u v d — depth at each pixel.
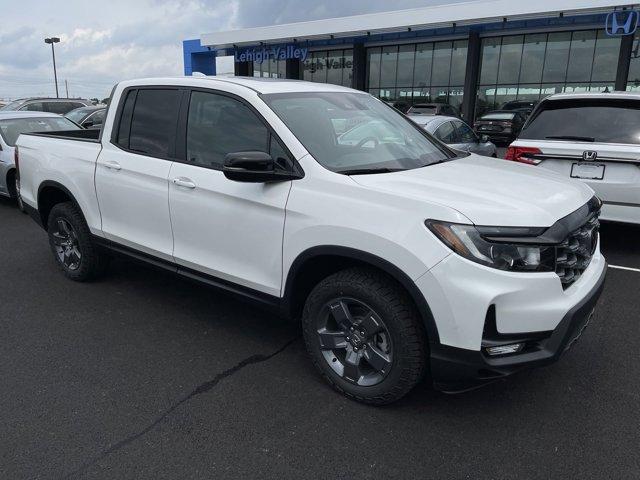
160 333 4.14
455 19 21.55
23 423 2.99
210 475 2.61
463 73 26.42
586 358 3.74
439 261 2.66
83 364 3.66
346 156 3.39
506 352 2.76
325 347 3.27
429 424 3.01
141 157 4.16
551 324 2.72
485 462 2.70
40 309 4.57
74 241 5.09
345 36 24.94
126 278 5.34
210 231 3.69
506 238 2.64
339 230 2.97
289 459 2.72
